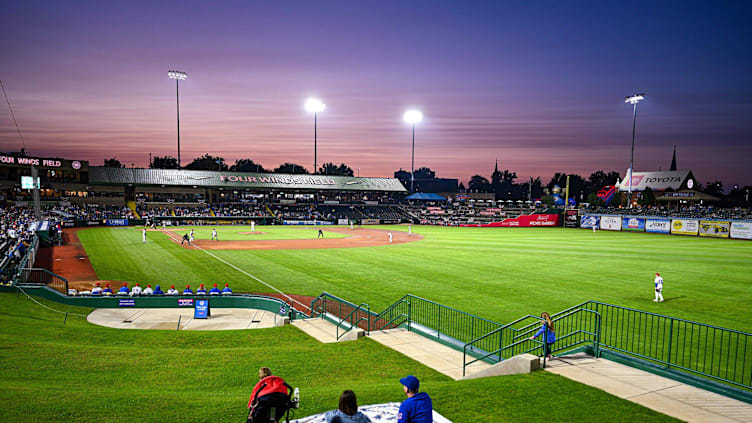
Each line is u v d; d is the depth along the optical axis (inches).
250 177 3777.1
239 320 821.2
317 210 3983.8
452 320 756.0
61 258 1505.9
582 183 7047.2
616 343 620.1
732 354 574.9
